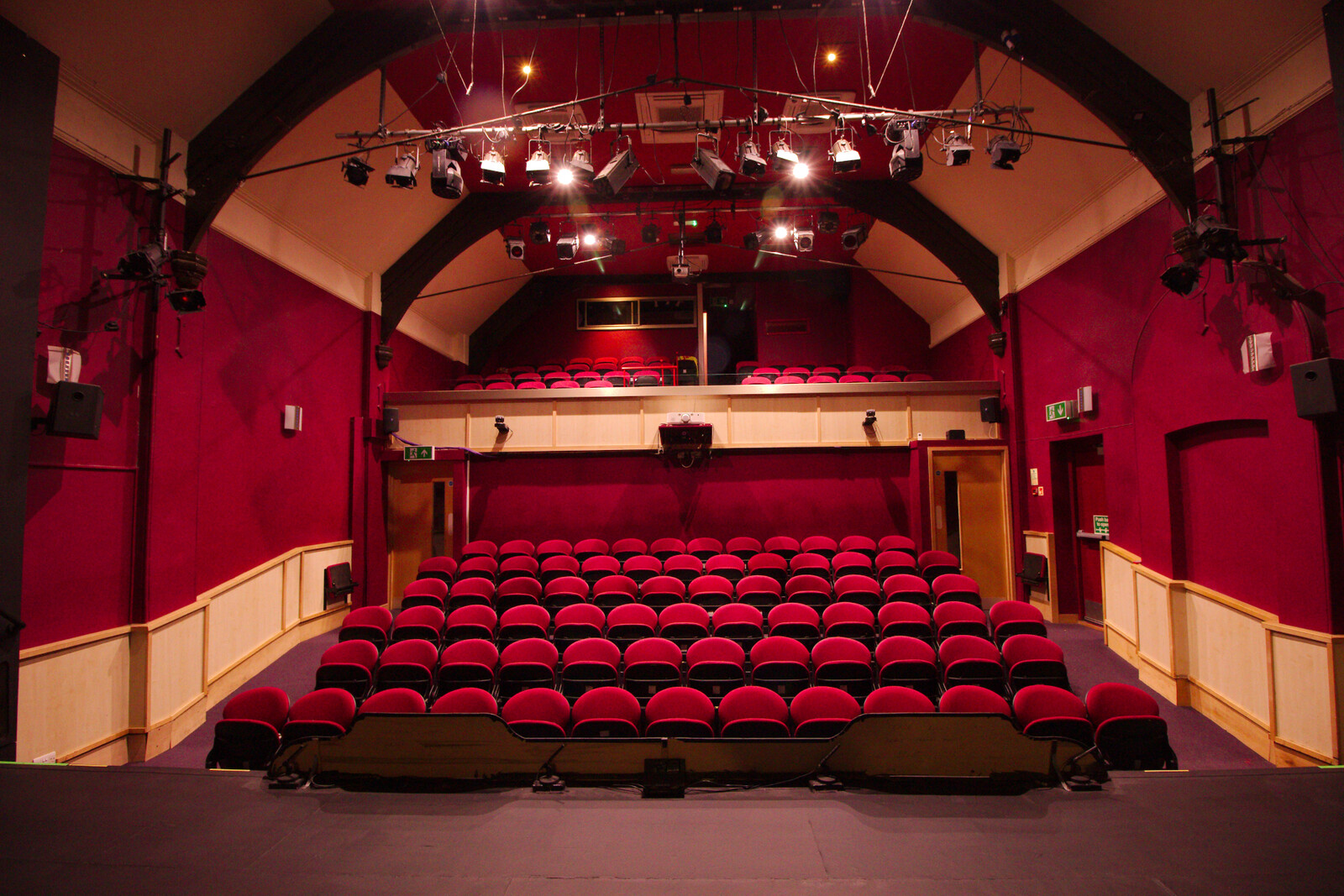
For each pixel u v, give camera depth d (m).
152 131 5.46
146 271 4.89
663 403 9.51
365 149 5.89
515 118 5.92
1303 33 4.59
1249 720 5.09
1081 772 3.36
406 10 5.96
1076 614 8.27
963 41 6.44
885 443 9.41
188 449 5.84
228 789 3.37
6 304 4.16
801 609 6.21
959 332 11.40
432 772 3.43
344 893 2.48
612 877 2.59
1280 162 4.83
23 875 2.57
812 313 14.16
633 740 3.44
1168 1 5.15
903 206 9.50
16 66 4.24
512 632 6.08
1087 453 8.07
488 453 9.52
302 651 7.48
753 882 2.55
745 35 6.34
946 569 7.66
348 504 8.91
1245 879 2.51
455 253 9.69
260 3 5.45
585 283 14.45
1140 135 5.68
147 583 5.28
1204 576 5.75
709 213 10.88
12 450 4.16
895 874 2.59
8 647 4.12
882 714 3.43
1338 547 4.46
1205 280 5.61
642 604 6.81
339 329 8.74
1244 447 5.28
